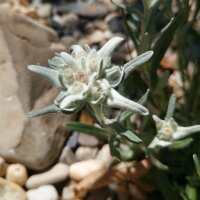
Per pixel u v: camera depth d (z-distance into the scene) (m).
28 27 0.40
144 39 0.31
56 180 0.36
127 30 0.33
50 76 0.27
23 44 0.39
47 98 0.38
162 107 0.35
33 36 0.40
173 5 0.41
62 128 0.38
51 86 0.38
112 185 0.36
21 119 0.37
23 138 0.36
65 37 0.43
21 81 0.38
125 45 0.41
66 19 0.44
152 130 0.34
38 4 0.45
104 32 0.43
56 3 0.45
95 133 0.32
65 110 0.27
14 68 0.38
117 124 0.28
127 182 0.36
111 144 0.31
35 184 0.36
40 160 0.36
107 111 0.30
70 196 0.36
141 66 0.33
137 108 0.27
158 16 0.32
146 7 0.30
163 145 0.29
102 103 0.27
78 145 0.38
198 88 0.35
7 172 0.36
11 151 0.36
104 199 0.36
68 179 0.37
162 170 0.34
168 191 0.33
